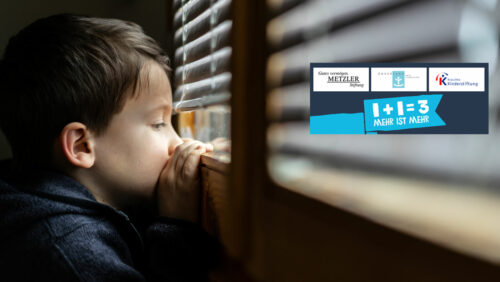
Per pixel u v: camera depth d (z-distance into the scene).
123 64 0.63
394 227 0.25
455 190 0.25
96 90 0.62
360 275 0.28
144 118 0.66
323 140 0.34
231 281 0.52
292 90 0.38
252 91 0.41
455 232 0.22
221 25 0.53
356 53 0.30
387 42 0.27
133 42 0.66
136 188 0.67
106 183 0.67
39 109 0.63
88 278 0.54
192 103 0.64
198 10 0.64
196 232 0.63
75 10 1.05
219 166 0.52
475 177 0.23
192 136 0.87
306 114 0.36
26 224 0.57
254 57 0.40
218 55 0.53
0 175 0.70
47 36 0.64
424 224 0.24
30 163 0.67
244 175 0.43
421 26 0.24
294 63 0.37
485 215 0.23
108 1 1.04
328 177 0.34
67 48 0.62
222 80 0.52
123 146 0.65
